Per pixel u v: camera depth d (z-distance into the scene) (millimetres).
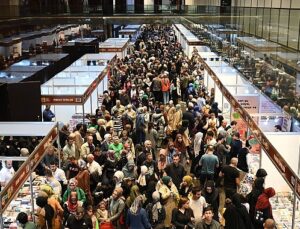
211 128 10578
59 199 7836
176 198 7531
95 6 28312
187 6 28516
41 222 7082
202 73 18594
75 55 20781
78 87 13008
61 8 26453
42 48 21391
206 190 7691
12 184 6012
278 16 12391
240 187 8844
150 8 28844
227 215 6957
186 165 10828
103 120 11242
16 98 11633
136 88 16234
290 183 6324
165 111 12500
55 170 8773
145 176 8172
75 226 6848
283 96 10438
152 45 28719
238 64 14992
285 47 11453
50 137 8492
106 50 21797
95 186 8719
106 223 7281
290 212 7871
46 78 18141
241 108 9898
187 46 25344
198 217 7168
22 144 9688
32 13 22703
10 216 7617
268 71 11719
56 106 13383
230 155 9609
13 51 17516
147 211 7270
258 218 7207
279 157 6863
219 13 23562
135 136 11484
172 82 17562
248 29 15883
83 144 9695
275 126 10469
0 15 19406
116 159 9258
